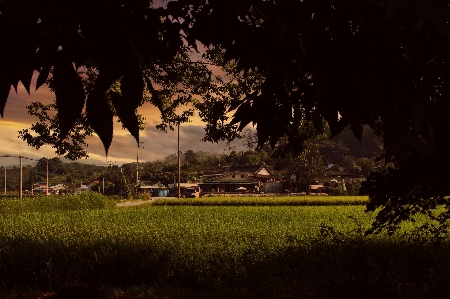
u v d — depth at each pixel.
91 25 2.19
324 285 6.16
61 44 2.23
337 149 109.56
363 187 7.19
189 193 70.31
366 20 2.63
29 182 129.88
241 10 3.16
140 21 2.45
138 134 2.13
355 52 2.62
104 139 2.03
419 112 2.61
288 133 3.61
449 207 7.16
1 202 29.06
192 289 8.20
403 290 6.17
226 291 7.19
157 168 103.00
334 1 2.66
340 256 7.20
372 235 10.84
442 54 2.81
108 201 35.88
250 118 3.56
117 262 9.25
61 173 138.62
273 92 3.49
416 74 2.85
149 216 21.56
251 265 7.72
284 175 80.50
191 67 7.84
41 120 10.45
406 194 6.89
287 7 2.69
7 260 9.40
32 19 2.16
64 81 2.15
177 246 10.38
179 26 3.30
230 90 9.07
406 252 7.75
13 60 2.22
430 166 6.29
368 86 2.55
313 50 2.66
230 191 74.38
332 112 2.67
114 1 2.22
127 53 2.21
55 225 16.50
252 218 20.47
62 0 2.12
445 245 8.63
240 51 3.41
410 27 2.78
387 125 2.89
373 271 6.46
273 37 3.13
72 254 9.59
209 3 3.19
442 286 6.03
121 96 2.15
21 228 15.14
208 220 19.12
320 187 74.00
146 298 7.54
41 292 8.30
